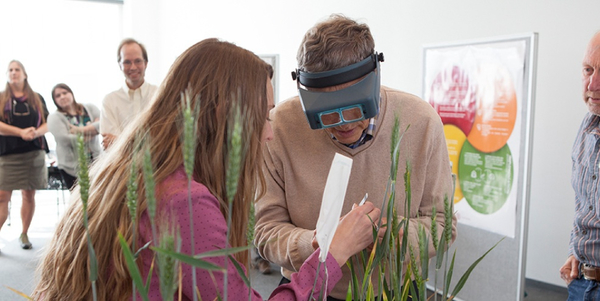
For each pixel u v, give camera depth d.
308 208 1.45
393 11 4.61
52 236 0.98
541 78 3.67
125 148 0.93
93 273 0.58
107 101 3.78
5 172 4.41
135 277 0.55
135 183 0.62
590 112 1.86
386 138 1.40
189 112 0.52
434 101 3.44
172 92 0.92
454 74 3.26
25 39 7.15
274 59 4.59
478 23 3.99
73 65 7.64
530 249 3.85
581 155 1.86
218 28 6.84
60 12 7.45
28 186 4.55
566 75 3.54
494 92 3.00
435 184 1.42
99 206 0.87
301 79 1.22
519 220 2.90
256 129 0.93
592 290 1.77
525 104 2.82
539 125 3.72
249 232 0.64
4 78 6.98
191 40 7.40
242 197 0.92
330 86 1.17
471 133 3.17
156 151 0.87
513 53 2.87
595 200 1.76
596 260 1.75
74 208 0.94
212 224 0.83
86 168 0.57
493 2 3.88
